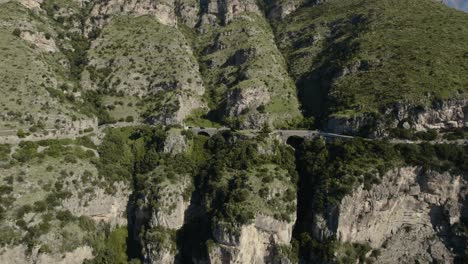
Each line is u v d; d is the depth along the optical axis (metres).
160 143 145.88
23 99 137.75
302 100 174.50
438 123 131.62
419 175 120.81
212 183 128.62
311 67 189.50
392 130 131.62
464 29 173.00
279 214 117.62
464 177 117.88
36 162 121.44
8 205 108.06
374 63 159.38
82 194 121.75
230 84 184.38
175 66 184.25
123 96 175.38
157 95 174.38
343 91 154.75
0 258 100.94
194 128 155.12
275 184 123.31
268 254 118.44
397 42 166.12
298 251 119.56
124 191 134.38
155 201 126.50
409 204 122.00
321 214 118.38
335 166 126.50
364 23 192.62
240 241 112.69
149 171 139.88
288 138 148.25
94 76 180.38
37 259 104.81
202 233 122.00
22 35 167.62
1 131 125.19
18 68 148.50
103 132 151.50
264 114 154.88
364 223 118.69
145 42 196.12
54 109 141.62
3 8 176.88
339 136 137.38
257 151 136.12
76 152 132.00
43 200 113.25
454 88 134.00
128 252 126.31
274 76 179.12
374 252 119.12
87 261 114.12
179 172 135.75
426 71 144.38
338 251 114.56
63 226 112.81
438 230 119.94
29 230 106.44
